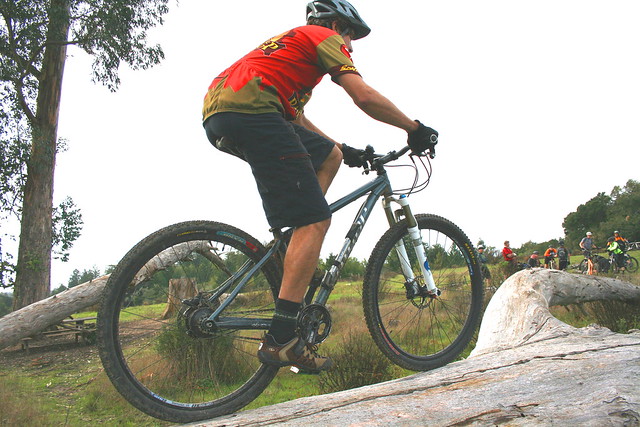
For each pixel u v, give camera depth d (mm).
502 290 4102
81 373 8922
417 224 2635
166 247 1968
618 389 1699
